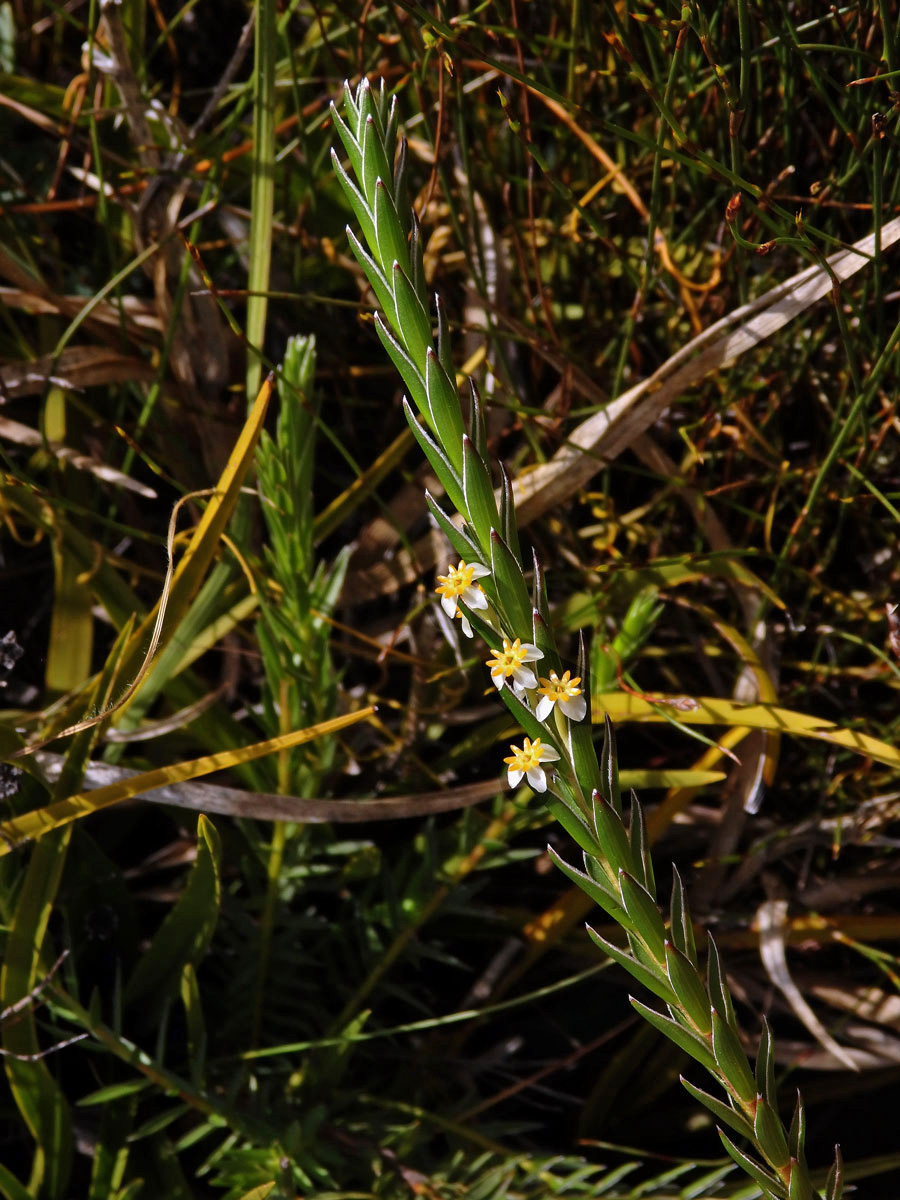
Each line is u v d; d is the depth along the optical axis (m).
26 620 0.75
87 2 0.81
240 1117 0.59
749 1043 0.70
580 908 0.66
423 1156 0.62
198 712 0.61
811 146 0.71
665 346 0.77
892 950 0.75
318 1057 0.62
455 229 0.63
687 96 0.62
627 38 0.61
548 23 0.76
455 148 0.73
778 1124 0.49
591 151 0.68
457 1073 0.67
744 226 0.67
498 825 0.62
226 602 0.64
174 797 0.56
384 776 0.70
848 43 0.64
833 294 0.59
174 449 0.72
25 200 0.77
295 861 0.61
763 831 0.74
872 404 0.71
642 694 0.60
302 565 0.58
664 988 0.49
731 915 0.70
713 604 0.76
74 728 0.54
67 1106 0.59
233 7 0.85
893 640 0.60
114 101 0.73
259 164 0.62
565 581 0.76
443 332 0.47
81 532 0.65
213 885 0.58
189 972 0.58
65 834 0.56
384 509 0.68
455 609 0.48
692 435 0.75
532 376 0.76
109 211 0.75
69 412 0.69
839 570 0.76
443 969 0.72
